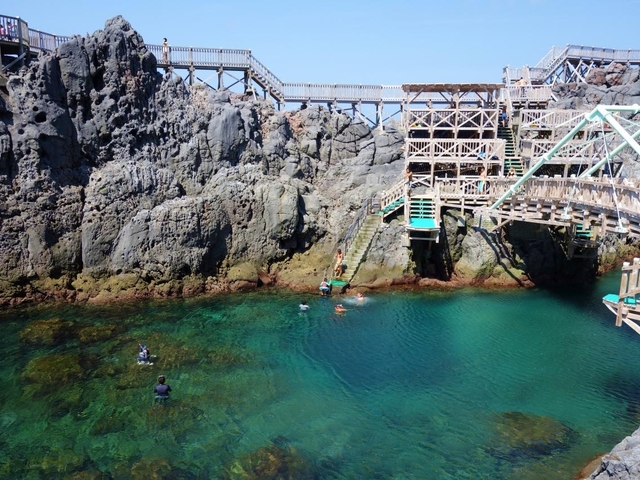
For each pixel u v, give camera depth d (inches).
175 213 1457.9
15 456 796.0
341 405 946.1
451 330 1268.5
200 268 1508.4
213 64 1841.8
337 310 1369.3
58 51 1425.9
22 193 1347.2
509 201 1471.5
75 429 860.6
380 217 1605.6
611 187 1024.2
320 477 764.6
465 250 1616.6
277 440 844.0
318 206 1701.5
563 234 1669.5
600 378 1050.1
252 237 1589.6
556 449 829.2
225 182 1581.0
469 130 1863.9
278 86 1951.3
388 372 1065.5
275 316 1333.7
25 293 1362.0
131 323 1266.0
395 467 788.6
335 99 2004.2
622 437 860.0
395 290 1534.2
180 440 839.7
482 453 820.6
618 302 886.4
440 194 1572.3
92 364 1057.5
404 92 1927.9
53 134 1381.6
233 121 1638.8
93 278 1424.7
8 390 959.0
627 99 2065.7
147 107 1573.6
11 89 1376.7
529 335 1248.2
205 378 1021.8
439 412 928.3
